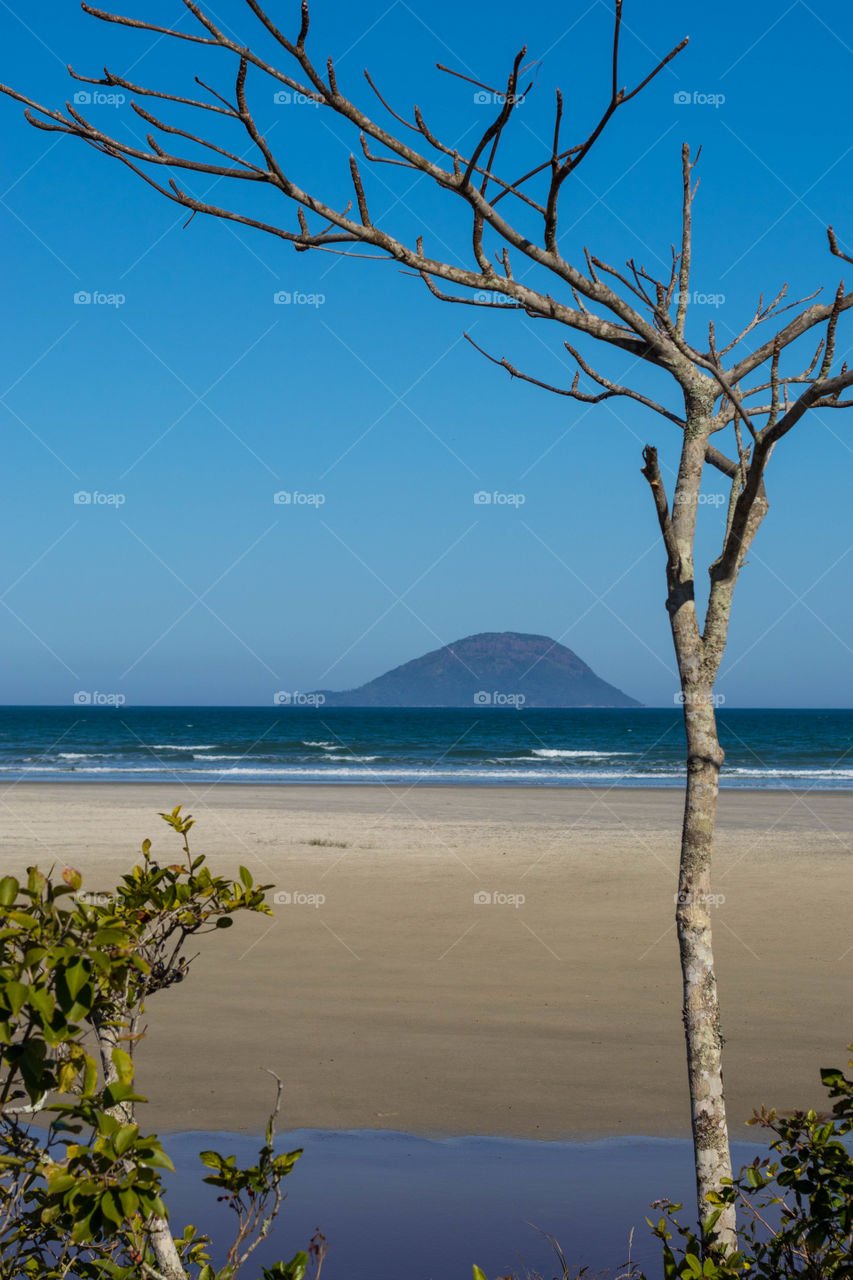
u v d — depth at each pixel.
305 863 15.42
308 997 8.27
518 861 15.88
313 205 2.46
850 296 2.68
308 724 113.06
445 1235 4.39
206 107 2.28
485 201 2.59
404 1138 5.60
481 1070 6.68
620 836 19.38
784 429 2.71
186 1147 5.43
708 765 2.94
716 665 2.97
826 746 68.94
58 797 27.83
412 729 98.06
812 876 14.82
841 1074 2.93
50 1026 1.85
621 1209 4.71
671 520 3.05
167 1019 7.63
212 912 2.69
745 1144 5.54
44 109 2.27
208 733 86.44
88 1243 2.44
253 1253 4.19
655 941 10.43
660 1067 6.76
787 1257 2.87
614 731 94.06
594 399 3.31
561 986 8.70
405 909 11.92
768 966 9.49
